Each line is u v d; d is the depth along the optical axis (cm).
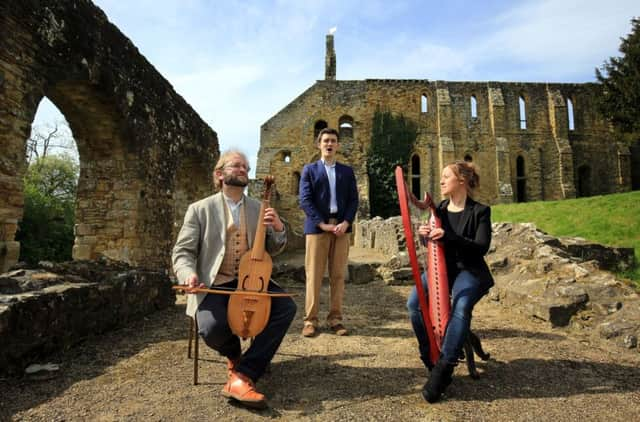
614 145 3503
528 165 3362
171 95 1065
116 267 556
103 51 752
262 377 328
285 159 3372
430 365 317
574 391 299
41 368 327
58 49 639
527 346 398
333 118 3350
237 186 327
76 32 679
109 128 840
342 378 326
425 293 330
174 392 298
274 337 294
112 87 777
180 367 350
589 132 3500
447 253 335
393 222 1177
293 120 3331
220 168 335
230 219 324
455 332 287
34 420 254
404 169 3278
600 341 407
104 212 872
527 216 1681
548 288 508
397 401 284
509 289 552
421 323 320
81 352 383
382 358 373
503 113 3356
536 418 259
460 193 345
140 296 523
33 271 436
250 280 293
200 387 307
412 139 3322
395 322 507
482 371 339
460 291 303
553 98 3425
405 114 3356
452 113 3369
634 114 2156
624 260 758
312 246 452
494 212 1927
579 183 3562
